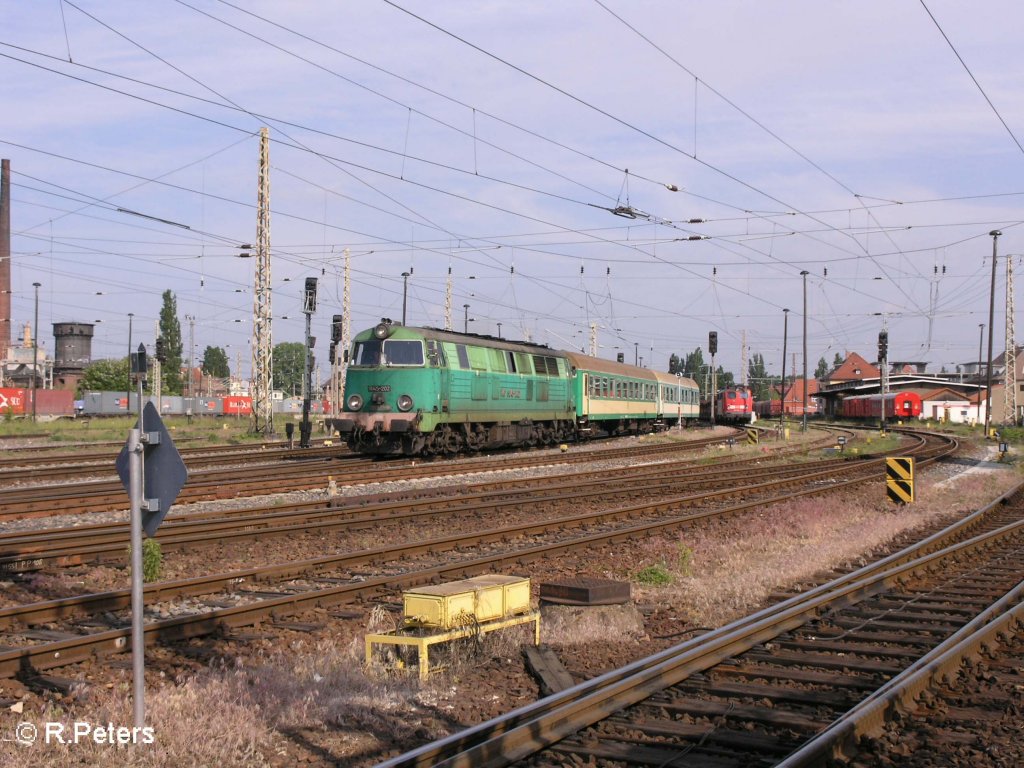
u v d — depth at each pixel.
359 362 32.81
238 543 15.89
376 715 7.84
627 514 20.77
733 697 8.15
